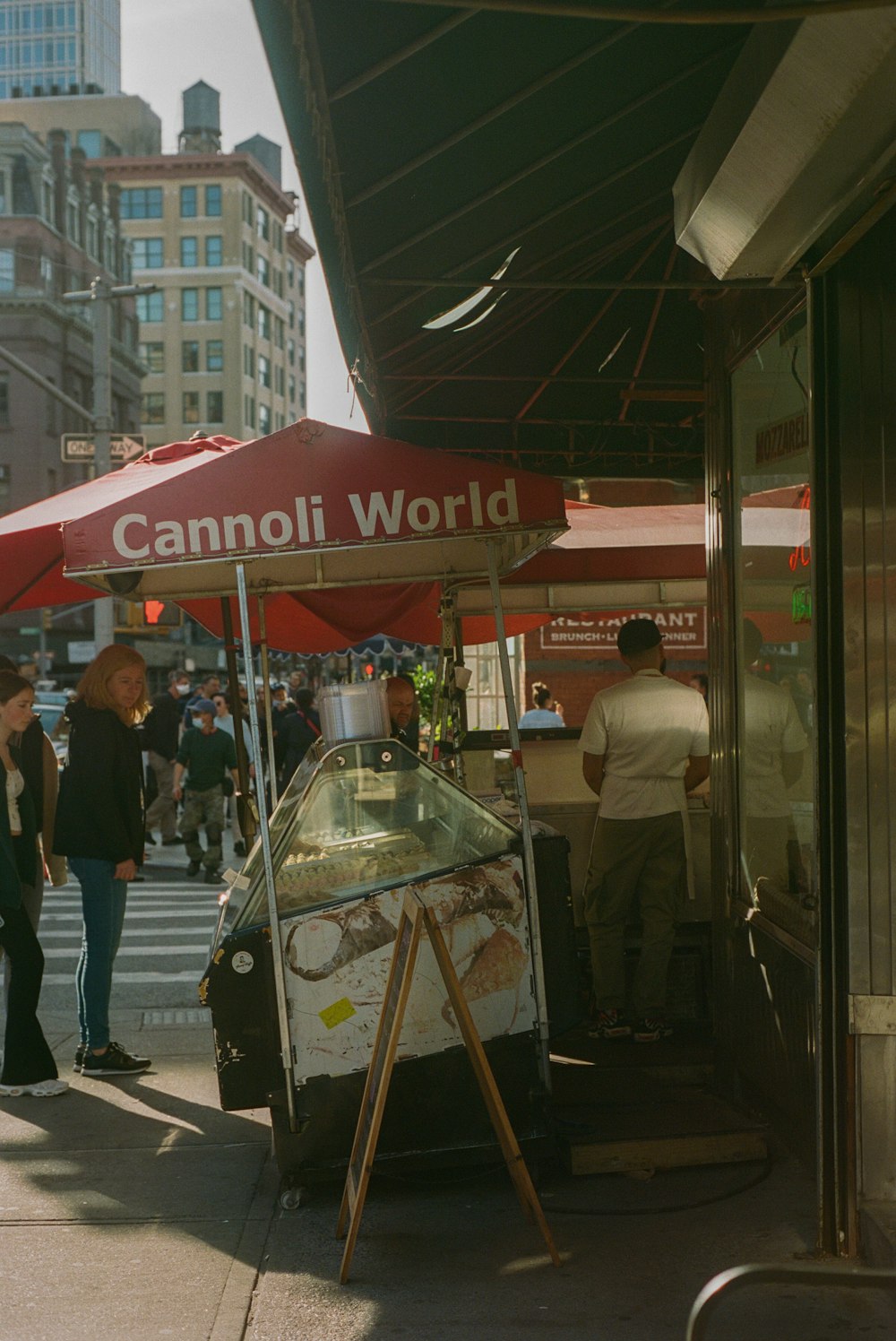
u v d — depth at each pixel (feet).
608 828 20.61
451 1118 16.05
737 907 18.22
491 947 16.17
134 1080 22.20
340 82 12.16
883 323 13.46
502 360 24.43
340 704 16.61
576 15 8.02
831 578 13.67
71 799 22.22
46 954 35.17
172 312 316.40
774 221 11.97
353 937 15.94
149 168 314.14
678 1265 13.73
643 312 23.24
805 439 14.98
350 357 17.72
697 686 50.11
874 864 13.50
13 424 220.84
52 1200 16.33
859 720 13.51
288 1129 15.92
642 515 28.30
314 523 15.80
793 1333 12.20
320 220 13.29
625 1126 16.89
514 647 65.92
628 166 16.44
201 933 38.63
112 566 15.61
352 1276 13.79
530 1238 14.61
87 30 594.65
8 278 220.23
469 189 15.05
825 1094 13.70
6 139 220.43
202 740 49.44
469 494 15.93
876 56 8.96
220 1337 12.47
